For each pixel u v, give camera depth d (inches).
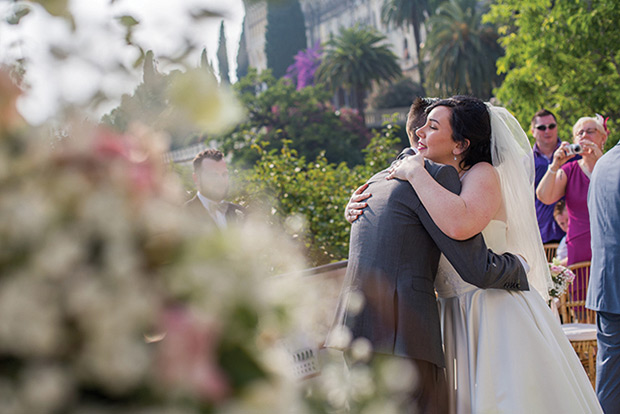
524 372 92.0
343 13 2989.7
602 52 473.7
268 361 21.7
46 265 18.3
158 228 20.3
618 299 131.1
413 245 90.0
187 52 20.5
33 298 17.9
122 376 18.2
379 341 79.8
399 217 90.7
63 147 20.5
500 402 91.3
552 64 479.8
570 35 477.4
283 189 285.9
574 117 475.8
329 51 2114.9
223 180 156.9
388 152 331.6
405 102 2283.5
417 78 2566.4
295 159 309.0
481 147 99.7
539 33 493.7
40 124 20.9
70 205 19.6
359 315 80.6
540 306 99.5
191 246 20.7
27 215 18.7
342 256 276.2
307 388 22.4
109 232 19.4
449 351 97.8
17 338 17.6
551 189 193.9
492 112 100.5
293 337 22.9
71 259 18.6
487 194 93.0
